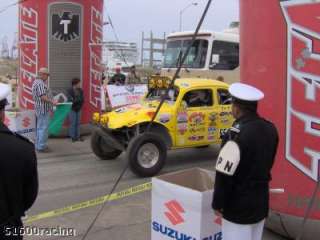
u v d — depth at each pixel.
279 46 5.38
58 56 13.17
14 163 3.14
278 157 5.46
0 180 3.12
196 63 17.17
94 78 13.75
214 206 3.68
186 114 9.73
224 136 3.76
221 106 10.22
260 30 5.56
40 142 11.43
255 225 3.78
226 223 3.75
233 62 17.62
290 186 5.39
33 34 13.09
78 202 7.41
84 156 11.01
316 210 5.21
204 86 10.02
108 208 7.09
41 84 11.29
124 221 6.53
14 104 14.66
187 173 4.83
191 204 4.12
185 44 17.59
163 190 4.35
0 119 3.21
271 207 5.60
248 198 3.63
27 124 11.51
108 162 10.38
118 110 9.94
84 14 13.32
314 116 5.16
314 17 5.08
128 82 19.25
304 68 5.19
